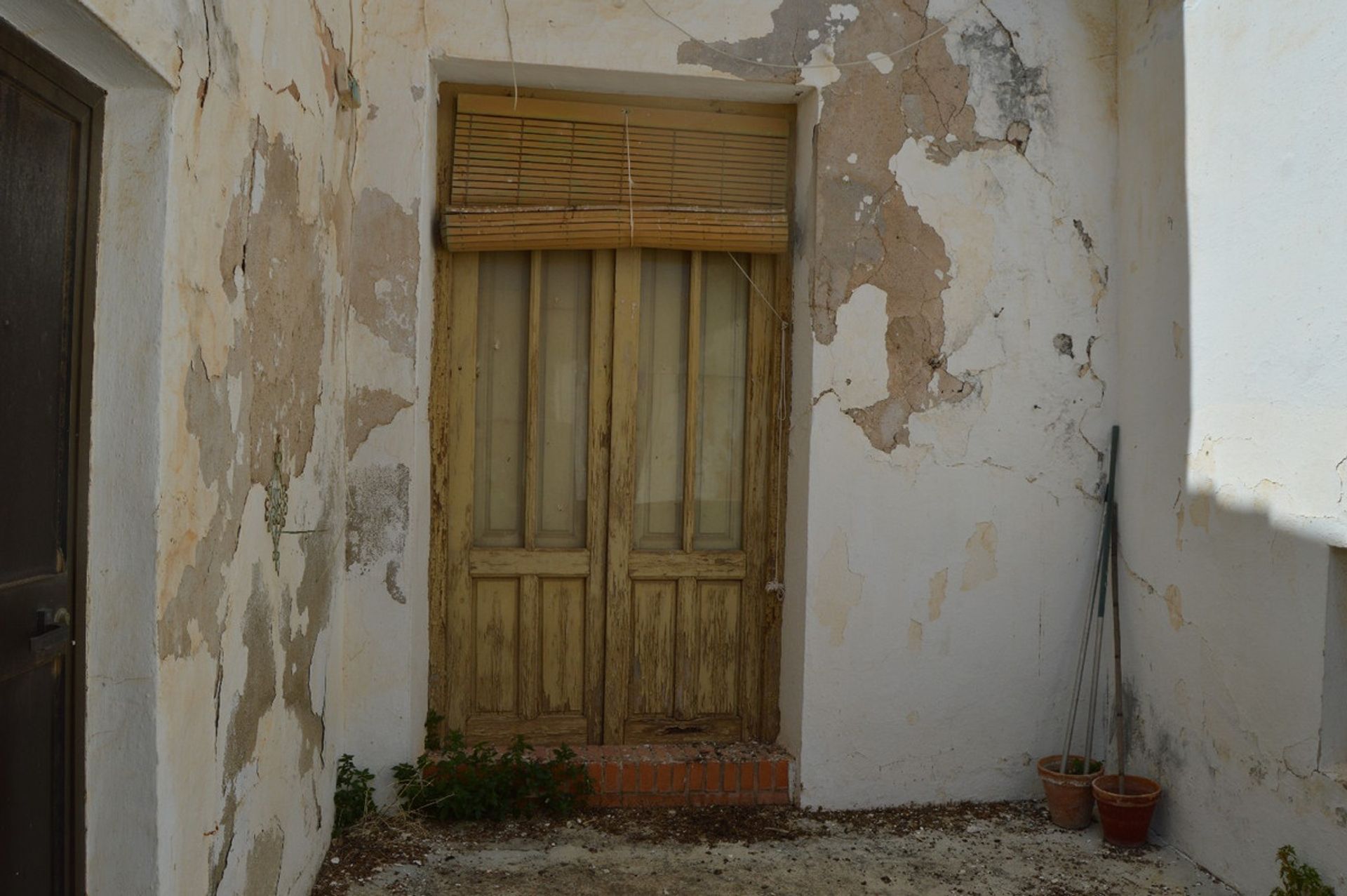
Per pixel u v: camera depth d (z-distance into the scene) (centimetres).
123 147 189
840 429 387
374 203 358
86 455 187
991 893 328
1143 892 329
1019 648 401
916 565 393
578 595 410
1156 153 378
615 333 405
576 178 395
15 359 162
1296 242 307
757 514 414
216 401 218
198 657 211
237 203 229
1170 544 365
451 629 403
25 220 164
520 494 407
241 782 241
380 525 359
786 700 407
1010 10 397
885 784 394
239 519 237
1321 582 296
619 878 332
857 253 388
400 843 348
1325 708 294
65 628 180
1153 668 374
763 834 368
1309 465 301
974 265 396
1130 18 395
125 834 191
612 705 410
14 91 159
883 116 389
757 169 405
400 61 361
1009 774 402
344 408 353
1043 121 399
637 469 412
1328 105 294
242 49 229
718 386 415
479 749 389
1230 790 332
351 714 360
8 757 162
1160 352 374
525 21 367
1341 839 285
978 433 396
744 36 380
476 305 400
